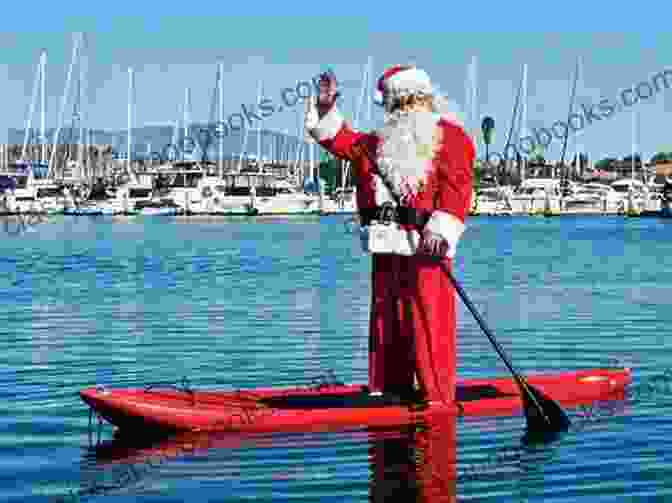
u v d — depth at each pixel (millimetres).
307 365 12805
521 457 8047
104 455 8258
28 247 44281
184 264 33844
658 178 93312
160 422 8859
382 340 9570
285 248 43469
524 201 83062
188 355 13688
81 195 77875
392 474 7625
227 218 78625
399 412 9211
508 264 33969
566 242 49594
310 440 8594
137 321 17734
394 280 9484
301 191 81125
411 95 9375
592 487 7273
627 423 9156
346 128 9578
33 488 7395
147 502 7031
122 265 33375
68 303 21172
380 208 9336
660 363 12891
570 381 10383
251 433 8852
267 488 7316
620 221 78688
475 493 7160
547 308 19875
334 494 7164
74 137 76500
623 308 19812
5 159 77438
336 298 21906
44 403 10391
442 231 9109
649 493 7117
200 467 7852
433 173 9227
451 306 9414
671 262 34844
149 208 79375
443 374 9398
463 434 8750
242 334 15805
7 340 15305
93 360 13336
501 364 12930
